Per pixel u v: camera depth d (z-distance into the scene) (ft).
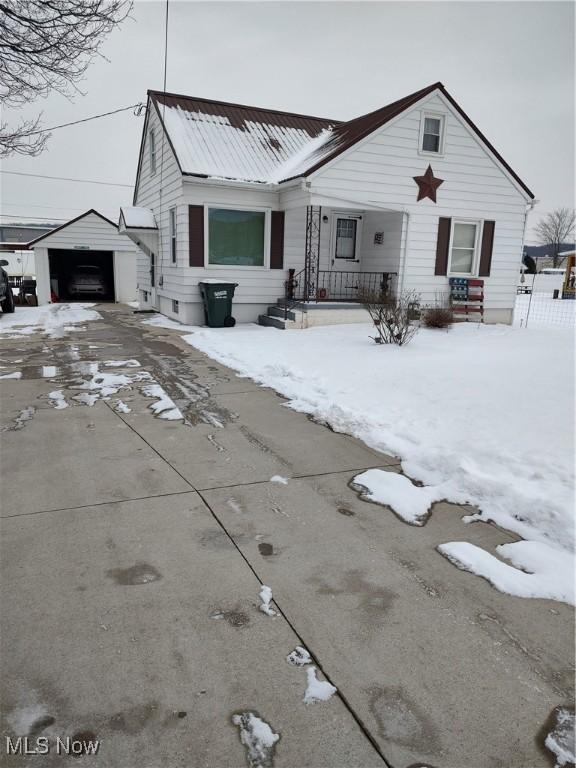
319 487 13.42
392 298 39.01
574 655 7.89
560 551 10.57
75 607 8.70
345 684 7.27
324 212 45.98
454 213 44.93
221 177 40.93
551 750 6.35
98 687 7.12
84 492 12.91
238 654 7.77
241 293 44.27
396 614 8.73
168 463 14.82
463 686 7.29
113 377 25.00
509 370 23.65
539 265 222.07
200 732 6.49
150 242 51.80
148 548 10.50
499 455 14.42
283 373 24.94
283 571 9.85
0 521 11.42
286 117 51.67
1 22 23.75
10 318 50.31
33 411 19.51
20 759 6.07
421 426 17.21
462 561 10.27
